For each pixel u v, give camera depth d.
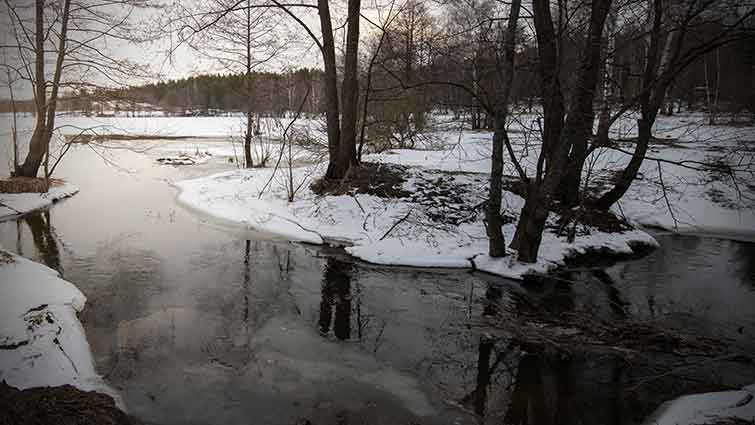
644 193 15.59
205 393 5.57
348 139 14.50
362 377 6.08
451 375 6.19
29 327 6.26
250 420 5.14
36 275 8.32
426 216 12.35
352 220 12.51
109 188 17.94
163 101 84.12
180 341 6.75
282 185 15.73
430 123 22.55
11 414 4.44
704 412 5.15
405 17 12.89
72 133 36.22
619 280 9.77
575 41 8.98
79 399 4.95
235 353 6.52
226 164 24.62
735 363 6.46
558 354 6.72
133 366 6.04
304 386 5.83
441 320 7.81
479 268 10.08
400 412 5.38
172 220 13.44
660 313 8.16
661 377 6.11
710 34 10.37
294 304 8.26
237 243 11.53
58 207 14.73
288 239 11.96
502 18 8.39
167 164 24.55
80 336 6.55
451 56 10.43
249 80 20.55
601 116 10.31
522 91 9.91
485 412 5.41
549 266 10.02
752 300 8.73
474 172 15.95
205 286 8.82
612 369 6.34
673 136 21.98
